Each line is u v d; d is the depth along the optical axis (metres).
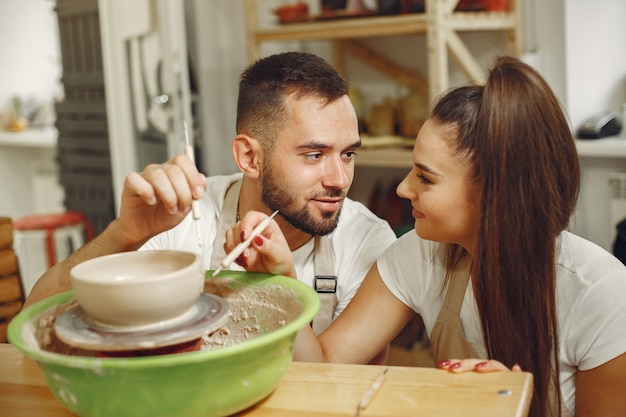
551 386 1.14
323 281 1.45
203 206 1.53
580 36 3.01
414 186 1.17
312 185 1.32
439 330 1.27
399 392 0.79
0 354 0.97
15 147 5.16
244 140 1.38
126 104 3.50
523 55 3.04
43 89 5.48
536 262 1.09
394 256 1.33
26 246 4.82
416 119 3.18
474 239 1.16
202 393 0.72
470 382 0.81
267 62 1.38
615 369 1.14
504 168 1.07
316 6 3.66
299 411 0.76
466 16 2.86
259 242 0.97
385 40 3.48
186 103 3.39
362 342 1.30
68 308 0.88
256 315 0.95
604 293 1.15
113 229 1.07
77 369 0.70
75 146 4.16
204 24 3.81
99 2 3.47
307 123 1.28
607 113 2.96
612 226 2.96
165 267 0.82
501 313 1.10
